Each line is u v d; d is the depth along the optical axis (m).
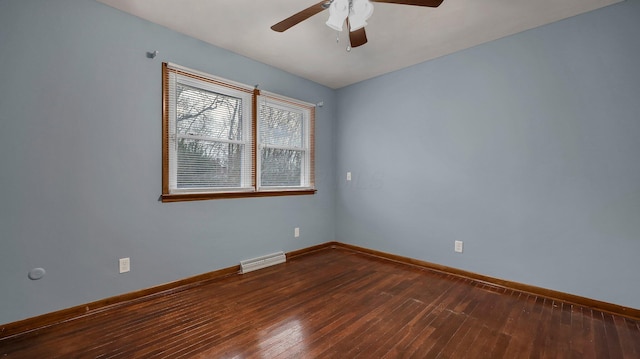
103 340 1.71
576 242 2.26
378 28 2.42
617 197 2.10
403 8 2.13
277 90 3.33
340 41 2.66
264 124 3.22
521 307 2.19
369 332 1.82
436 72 3.06
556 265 2.35
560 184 2.33
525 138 2.49
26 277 1.82
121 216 2.21
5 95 1.74
